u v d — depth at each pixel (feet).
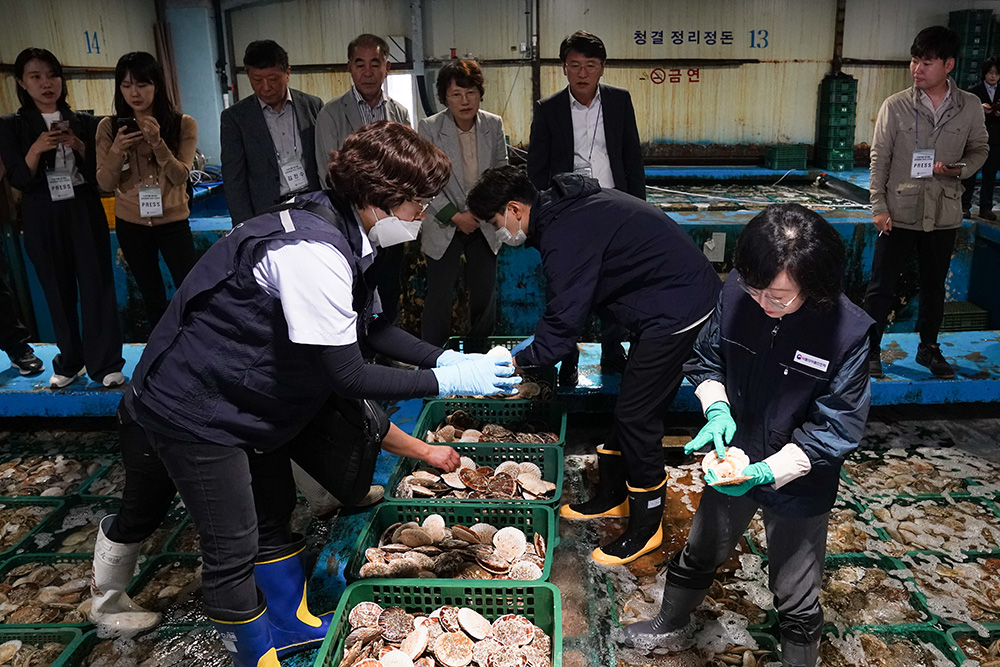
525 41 25.73
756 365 5.32
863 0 24.98
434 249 11.75
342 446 7.05
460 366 6.15
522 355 7.76
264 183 11.43
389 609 6.86
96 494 10.14
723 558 6.31
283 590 6.75
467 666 6.38
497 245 11.89
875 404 11.48
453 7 25.58
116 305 11.77
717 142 26.53
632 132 11.39
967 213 16.15
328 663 6.25
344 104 11.56
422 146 5.24
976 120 10.34
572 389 11.64
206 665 7.00
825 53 25.54
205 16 25.03
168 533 9.24
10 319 11.98
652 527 8.39
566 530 9.00
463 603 7.02
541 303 15.01
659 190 22.03
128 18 22.99
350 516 9.00
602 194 7.69
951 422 11.69
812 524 5.48
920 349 11.94
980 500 9.58
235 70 26.21
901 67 25.75
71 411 11.59
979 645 7.17
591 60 10.87
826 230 4.59
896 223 10.81
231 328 5.13
